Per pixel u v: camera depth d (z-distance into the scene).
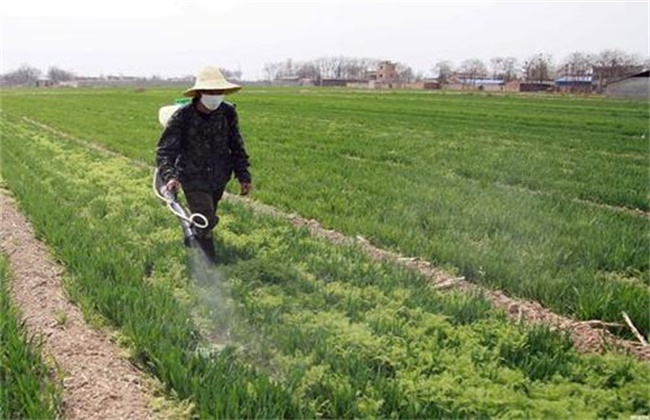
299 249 8.45
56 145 21.92
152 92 96.62
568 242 9.14
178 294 6.87
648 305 6.64
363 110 49.88
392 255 8.76
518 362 5.39
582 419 4.39
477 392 4.64
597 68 136.88
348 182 14.30
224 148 7.90
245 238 8.81
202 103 7.49
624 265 8.46
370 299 6.73
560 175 17.08
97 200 11.40
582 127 36.41
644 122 41.00
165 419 4.61
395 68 187.12
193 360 5.10
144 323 5.75
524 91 128.62
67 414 4.70
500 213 10.84
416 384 4.83
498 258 8.12
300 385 4.88
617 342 6.02
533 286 7.30
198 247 7.89
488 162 18.69
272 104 57.78
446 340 5.67
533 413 4.45
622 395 4.79
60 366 5.33
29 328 6.09
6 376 4.96
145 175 14.62
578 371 5.12
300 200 12.13
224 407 4.46
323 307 6.52
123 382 5.14
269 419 4.36
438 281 7.71
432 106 57.69
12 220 10.50
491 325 5.94
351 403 4.56
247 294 6.72
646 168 19.39
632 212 12.92
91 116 40.69
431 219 10.43
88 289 6.85
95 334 6.00
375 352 5.36
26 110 48.00
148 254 8.05
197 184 7.75
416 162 18.42
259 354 5.50
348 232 9.76
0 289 6.78
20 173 14.92
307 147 22.23
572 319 6.74
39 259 8.29
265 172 15.59
